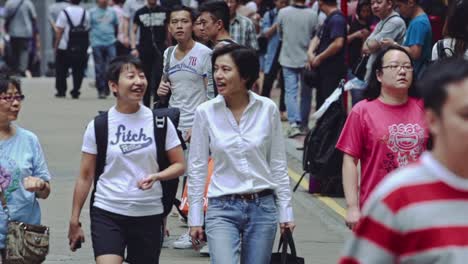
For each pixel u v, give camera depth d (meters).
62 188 23.66
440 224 7.12
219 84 12.29
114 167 12.51
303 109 31.50
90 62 64.12
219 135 12.27
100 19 43.94
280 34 31.47
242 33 25.34
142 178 12.48
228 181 12.23
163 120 12.58
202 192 12.51
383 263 7.26
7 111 12.61
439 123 7.17
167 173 12.53
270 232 12.23
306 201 22.25
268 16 35.31
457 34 14.89
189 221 12.48
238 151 12.19
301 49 31.20
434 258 7.12
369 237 7.27
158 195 12.62
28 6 53.03
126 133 12.52
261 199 12.24
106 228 12.46
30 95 46.16
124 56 12.58
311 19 31.16
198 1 36.41
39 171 12.88
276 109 12.41
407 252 7.20
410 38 18.89
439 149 7.21
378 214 7.23
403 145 12.34
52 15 48.03
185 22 17.89
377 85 12.71
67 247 17.97
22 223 12.53
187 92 18.00
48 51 68.69
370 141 12.45
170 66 18.16
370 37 20.77
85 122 36.06
